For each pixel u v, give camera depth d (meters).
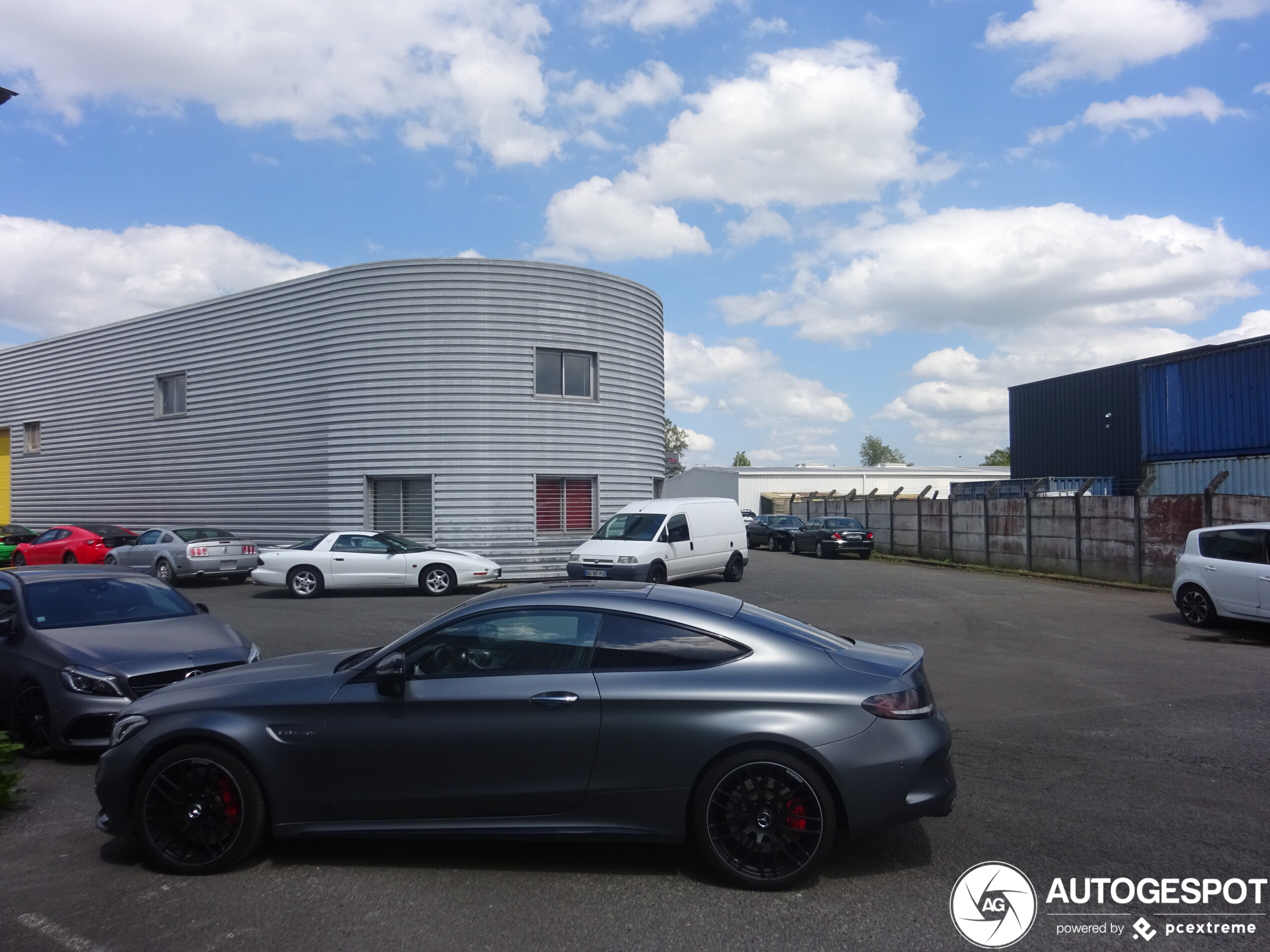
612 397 22.41
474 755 4.61
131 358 26.08
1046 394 34.50
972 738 7.35
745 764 4.43
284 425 22.22
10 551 24.70
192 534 20.78
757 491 55.03
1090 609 16.33
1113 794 5.87
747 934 3.97
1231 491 22.05
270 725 4.73
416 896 4.37
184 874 4.66
